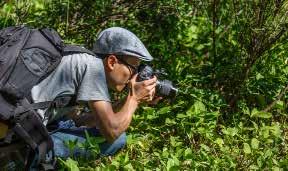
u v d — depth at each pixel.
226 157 4.32
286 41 5.28
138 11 5.85
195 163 4.17
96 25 5.89
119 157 4.09
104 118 3.66
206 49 5.93
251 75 5.32
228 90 5.37
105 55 3.74
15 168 3.77
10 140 3.51
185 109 5.02
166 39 5.93
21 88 3.40
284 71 5.37
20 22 5.84
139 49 3.73
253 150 4.41
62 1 5.83
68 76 3.59
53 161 3.73
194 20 6.02
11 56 3.40
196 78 5.49
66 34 5.82
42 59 3.50
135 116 4.73
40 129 3.50
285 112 5.32
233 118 5.01
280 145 4.83
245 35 5.16
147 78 3.85
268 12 4.88
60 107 3.63
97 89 3.61
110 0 5.82
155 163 4.35
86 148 3.91
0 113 3.37
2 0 6.26
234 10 5.25
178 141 4.66
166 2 5.77
